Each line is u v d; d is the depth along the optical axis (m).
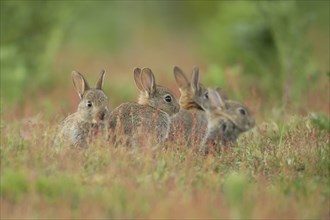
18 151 21.08
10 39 37.97
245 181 19.53
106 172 19.83
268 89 34.59
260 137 24.14
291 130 24.59
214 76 32.91
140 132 22.03
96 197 18.31
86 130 22.39
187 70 46.34
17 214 17.53
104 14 53.88
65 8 39.09
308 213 18.25
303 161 22.17
